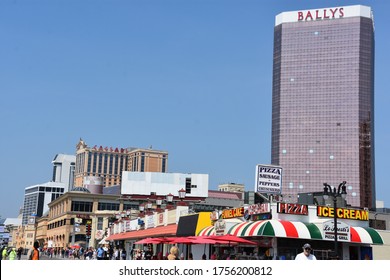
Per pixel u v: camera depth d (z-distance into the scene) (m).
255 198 50.31
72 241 124.12
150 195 107.62
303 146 197.50
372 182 193.50
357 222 37.38
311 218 35.81
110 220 99.88
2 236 140.12
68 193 128.25
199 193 104.44
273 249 34.56
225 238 28.33
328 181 192.38
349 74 199.88
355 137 193.88
